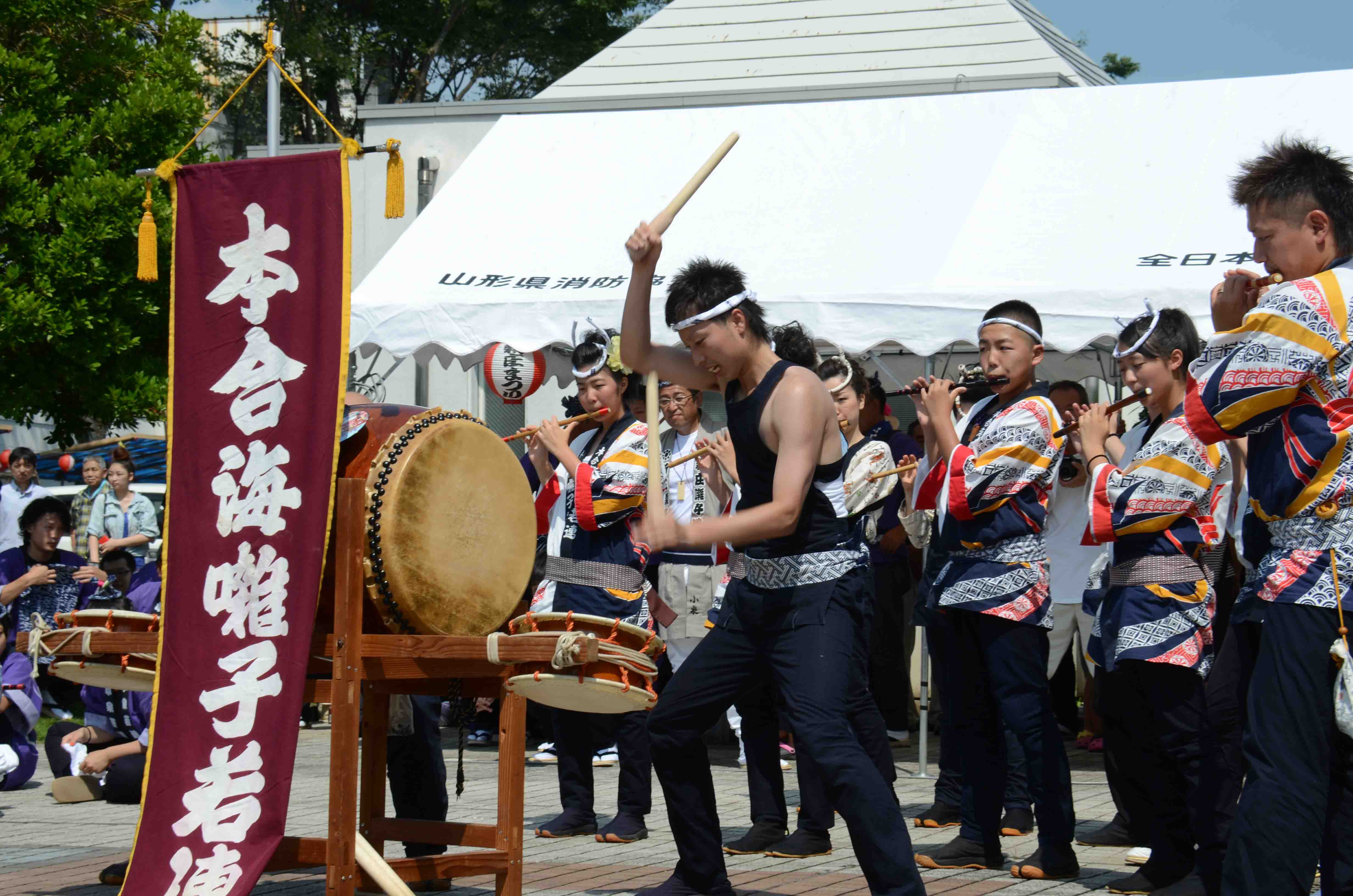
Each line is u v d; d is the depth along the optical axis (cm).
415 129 1622
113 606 944
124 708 825
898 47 1652
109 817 760
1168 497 516
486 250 1067
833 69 1667
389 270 1062
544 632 459
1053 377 1303
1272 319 388
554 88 1738
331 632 497
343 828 464
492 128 1384
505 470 522
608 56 1742
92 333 1755
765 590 475
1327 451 383
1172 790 529
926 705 859
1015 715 562
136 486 1703
